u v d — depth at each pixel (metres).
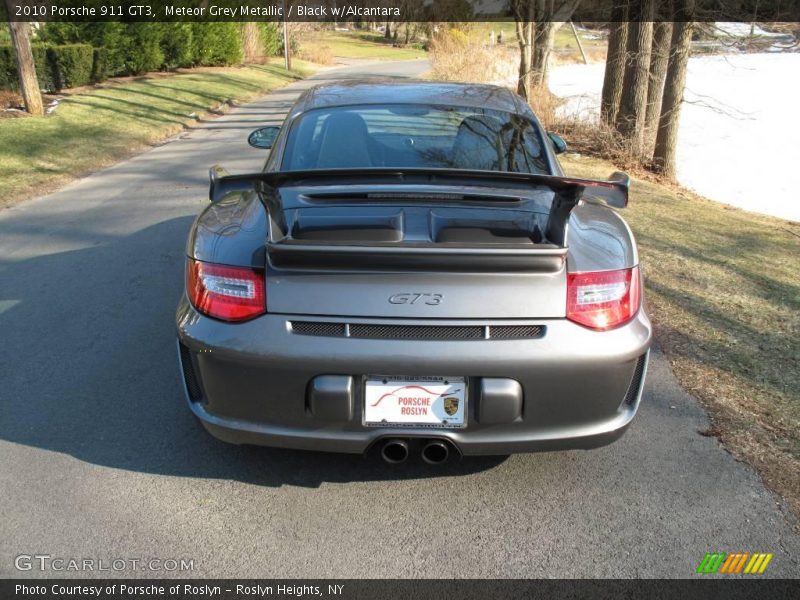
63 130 12.30
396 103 3.45
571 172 10.49
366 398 2.26
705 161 13.24
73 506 2.50
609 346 2.26
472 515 2.51
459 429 2.29
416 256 2.14
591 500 2.60
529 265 2.18
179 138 13.03
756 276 5.48
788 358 3.85
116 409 3.16
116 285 4.82
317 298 2.21
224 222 2.56
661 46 11.98
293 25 44.19
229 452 2.86
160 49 25.22
